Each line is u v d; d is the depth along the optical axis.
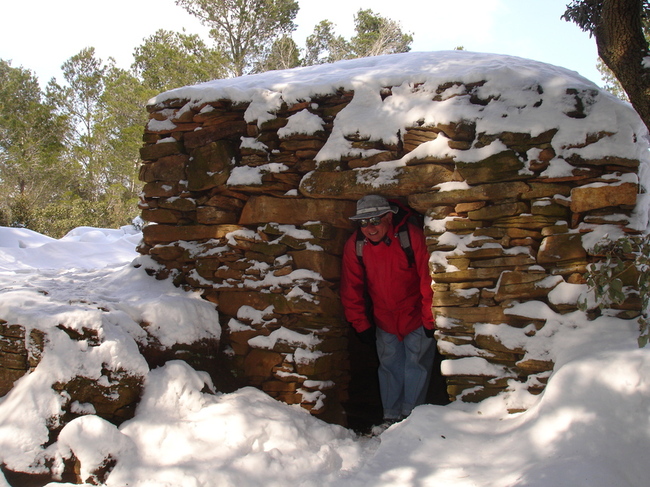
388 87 3.56
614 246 2.84
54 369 2.93
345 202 3.67
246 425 3.00
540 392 2.92
